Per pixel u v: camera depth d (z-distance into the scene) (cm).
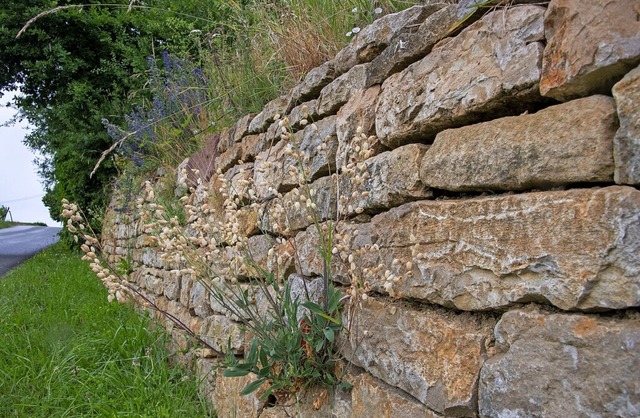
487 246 128
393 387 161
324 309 186
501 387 120
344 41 264
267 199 262
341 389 189
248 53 363
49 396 284
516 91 127
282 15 310
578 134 109
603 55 105
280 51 311
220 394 274
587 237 104
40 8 864
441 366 139
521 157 121
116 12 925
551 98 121
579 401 103
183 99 486
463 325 136
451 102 146
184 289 372
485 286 128
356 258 184
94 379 296
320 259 208
